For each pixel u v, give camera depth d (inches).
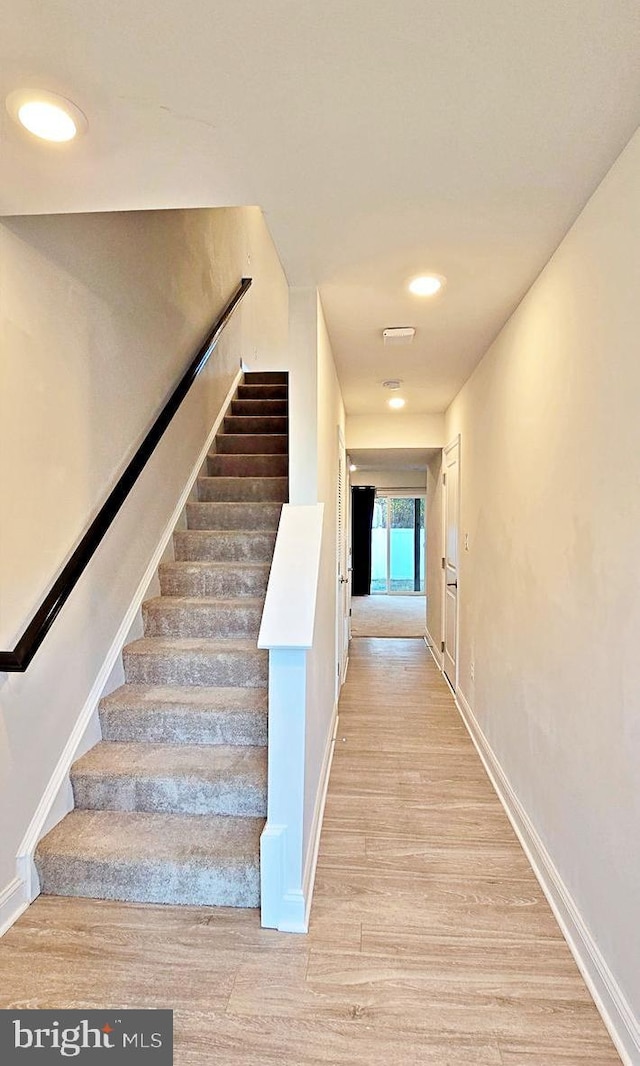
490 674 120.9
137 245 111.8
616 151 59.7
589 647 67.7
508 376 108.9
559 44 45.4
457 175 63.6
